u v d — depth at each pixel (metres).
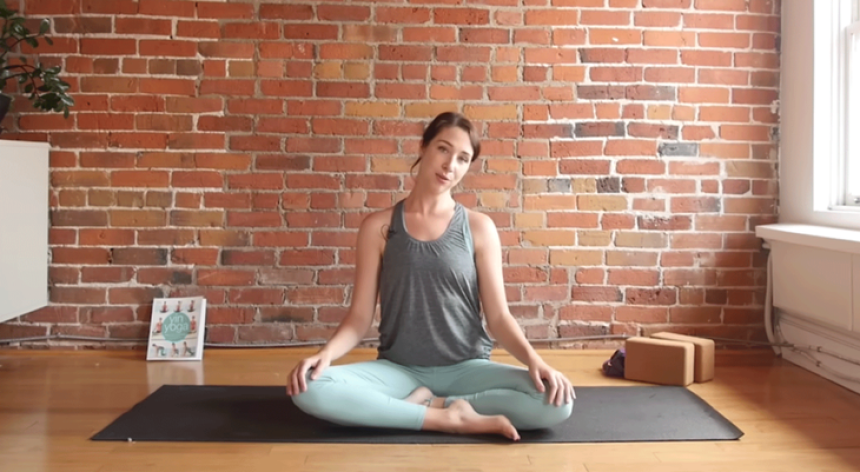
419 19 3.33
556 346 3.40
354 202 3.35
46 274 3.25
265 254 3.35
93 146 3.29
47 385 2.76
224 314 3.34
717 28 3.38
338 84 3.33
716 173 3.40
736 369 3.09
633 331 3.41
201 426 2.26
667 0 3.37
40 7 3.25
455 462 1.98
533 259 3.39
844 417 2.43
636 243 3.40
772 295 3.35
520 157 3.37
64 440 2.14
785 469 1.97
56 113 3.27
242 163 3.32
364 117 3.34
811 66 3.18
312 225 3.35
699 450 2.11
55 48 3.26
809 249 3.00
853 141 3.13
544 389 2.16
